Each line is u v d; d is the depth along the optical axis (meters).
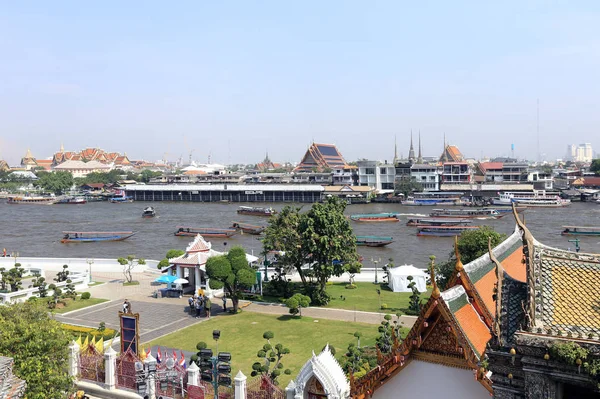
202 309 58.31
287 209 67.88
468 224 140.75
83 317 57.28
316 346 45.66
